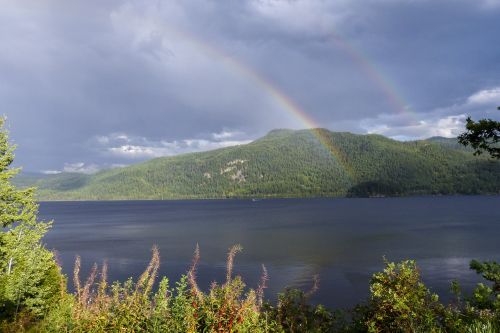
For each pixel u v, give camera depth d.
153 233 95.81
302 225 109.44
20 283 11.05
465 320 6.61
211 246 69.00
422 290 6.95
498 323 6.09
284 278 41.53
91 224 128.88
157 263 6.68
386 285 7.14
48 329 6.62
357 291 35.78
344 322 7.83
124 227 115.00
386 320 6.79
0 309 10.26
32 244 20.72
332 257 55.12
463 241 69.12
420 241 70.50
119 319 5.79
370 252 59.12
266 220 129.75
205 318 5.52
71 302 6.61
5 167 21.92
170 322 5.59
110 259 55.59
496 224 99.88
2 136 21.92
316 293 35.25
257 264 50.09
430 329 6.32
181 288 6.00
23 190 21.98
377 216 135.75
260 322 6.13
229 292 5.86
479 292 7.07
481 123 8.40
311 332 6.88
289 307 7.34
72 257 58.06
